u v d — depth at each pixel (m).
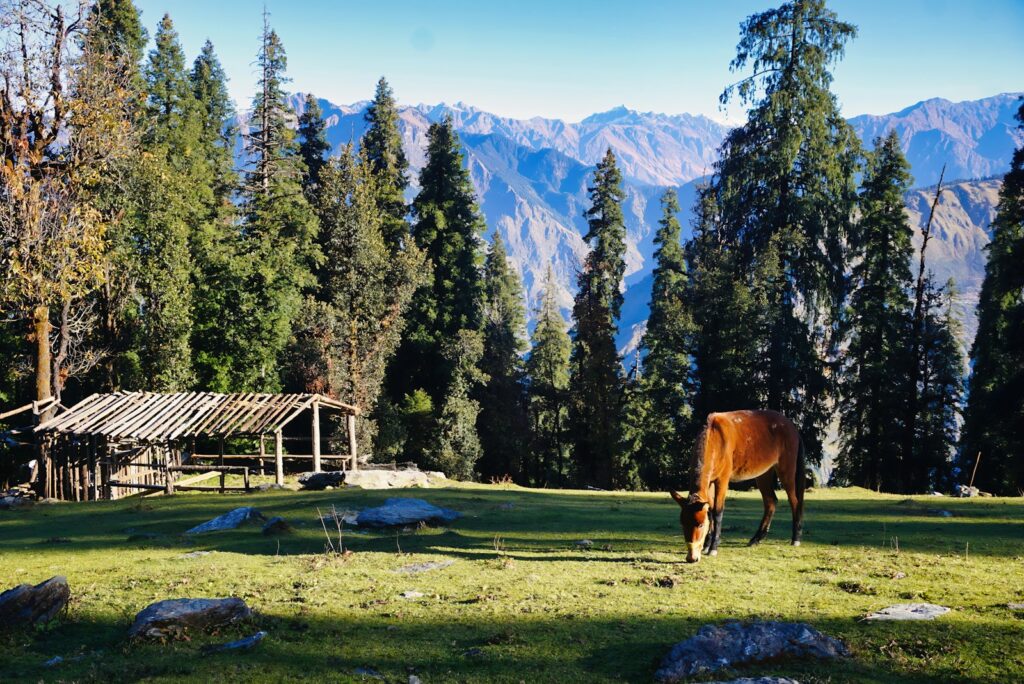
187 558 11.64
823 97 47.84
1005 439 36.94
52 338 36.25
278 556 11.67
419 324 54.97
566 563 10.74
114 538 14.78
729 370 42.12
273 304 46.41
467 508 17.67
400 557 11.38
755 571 9.86
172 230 39.59
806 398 43.72
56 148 31.12
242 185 56.00
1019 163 36.91
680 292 61.19
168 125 57.22
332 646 7.31
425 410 51.31
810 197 47.34
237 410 28.06
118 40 49.41
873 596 8.39
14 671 6.82
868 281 46.69
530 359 62.53
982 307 46.00
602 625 7.69
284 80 57.84
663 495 24.83
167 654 7.14
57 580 8.66
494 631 7.63
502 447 56.03
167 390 39.84
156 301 39.41
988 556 10.73
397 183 64.75
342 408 31.62
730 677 6.02
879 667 6.16
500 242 72.62
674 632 7.36
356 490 22.59
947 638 6.67
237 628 7.88
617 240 61.84
